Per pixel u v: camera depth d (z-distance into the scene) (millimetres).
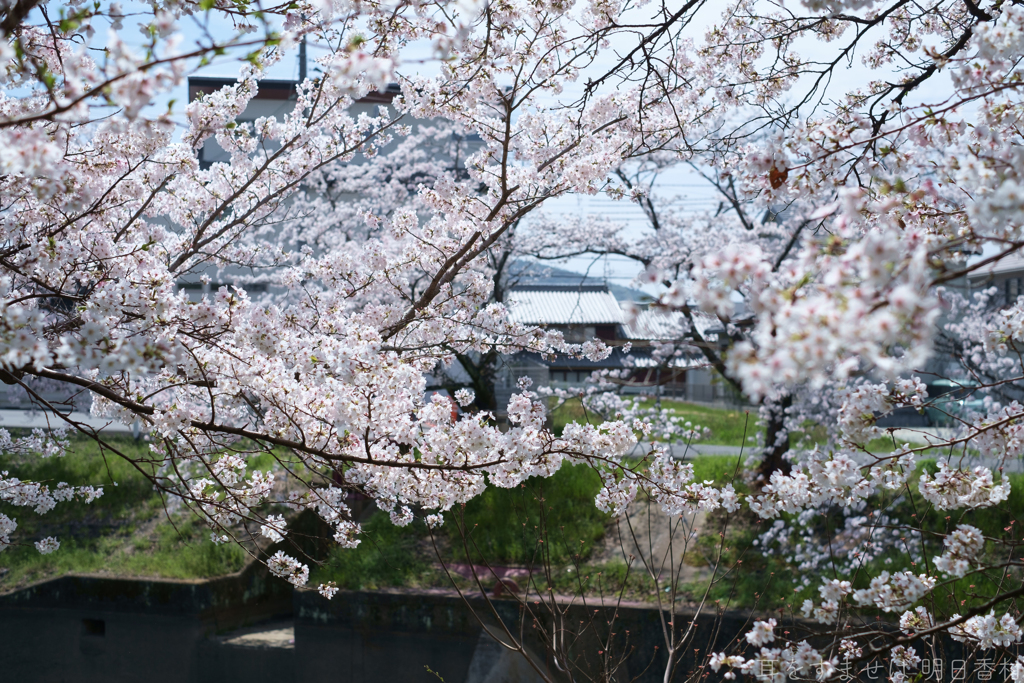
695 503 3625
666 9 3998
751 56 4961
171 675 9148
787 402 9484
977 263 1509
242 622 9812
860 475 2826
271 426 3533
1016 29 2189
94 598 9500
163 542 10484
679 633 7676
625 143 5141
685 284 1507
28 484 4988
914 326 1250
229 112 4309
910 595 2400
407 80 4688
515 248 10633
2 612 9594
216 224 5293
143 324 2840
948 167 1859
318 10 3047
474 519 10016
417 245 4781
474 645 8336
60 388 8484
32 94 3504
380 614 8727
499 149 4855
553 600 4844
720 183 9352
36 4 2352
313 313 4230
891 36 4887
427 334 4602
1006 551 7445
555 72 4539
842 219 1509
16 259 3633
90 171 3674
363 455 3740
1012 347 2572
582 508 10188
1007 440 2807
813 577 8359
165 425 3166
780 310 1338
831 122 2471
